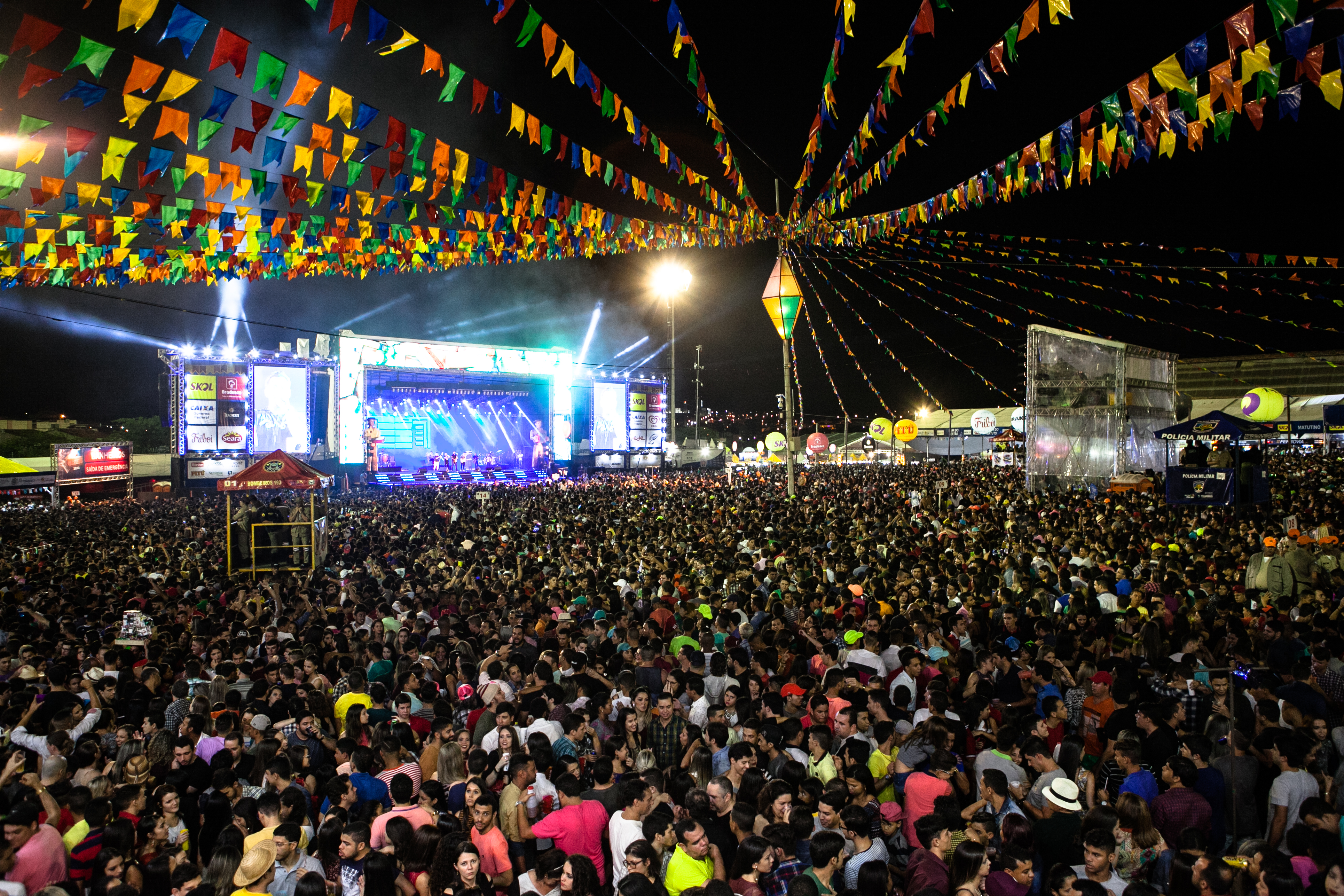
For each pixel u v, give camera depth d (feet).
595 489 112.47
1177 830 15.47
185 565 50.98
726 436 237.45
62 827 16.88
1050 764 16.52
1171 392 104.53
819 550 42.93
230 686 25.38
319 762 21.01
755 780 16.51
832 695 21.48
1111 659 22.33
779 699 20.57
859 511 61.93
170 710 23.15
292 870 14.96
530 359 161.99
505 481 150.51
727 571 38.34
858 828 14.53
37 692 23.50
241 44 15.57
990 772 15.90
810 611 30.42
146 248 31.78
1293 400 142.00
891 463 162.50
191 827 18.12
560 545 49.57
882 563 38.75
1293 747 16.19
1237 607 29.19
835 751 19.44
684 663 24.38
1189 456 62.18
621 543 48.65
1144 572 35.19
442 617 31.78
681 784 18.34
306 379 134.72
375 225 32.04
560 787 16.30
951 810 15.24
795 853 14.74
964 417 197.36
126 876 15.12
